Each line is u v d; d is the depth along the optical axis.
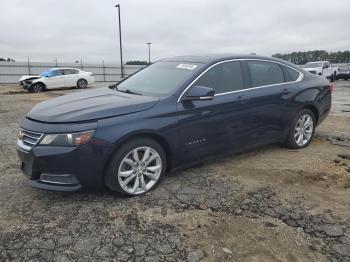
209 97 4.20
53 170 3.57
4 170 4.83
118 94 4.48
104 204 3.78
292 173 4.75
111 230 3.27
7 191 4.11
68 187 3.61
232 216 3.55
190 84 4.39
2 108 12.09
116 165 3.75
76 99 4.28
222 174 4.68
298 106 5.67
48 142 3.55
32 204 3.78
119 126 3.71
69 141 3.52
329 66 30.27
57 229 3.28
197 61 4.83
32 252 2.92
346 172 4.82
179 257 2.87
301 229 3.31
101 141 3.60
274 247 3.02
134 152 3.88
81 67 42.25
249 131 5.01
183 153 4.31
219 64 4.79
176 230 3.28
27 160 3.71
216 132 4.58
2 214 3.56
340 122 8.70
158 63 5.37
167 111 4.07
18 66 38.34
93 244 3.04
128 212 3.61
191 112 4.28
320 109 6.10
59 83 23.62
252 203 3.84
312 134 6.13
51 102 4.30
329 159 5.40
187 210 3.66
